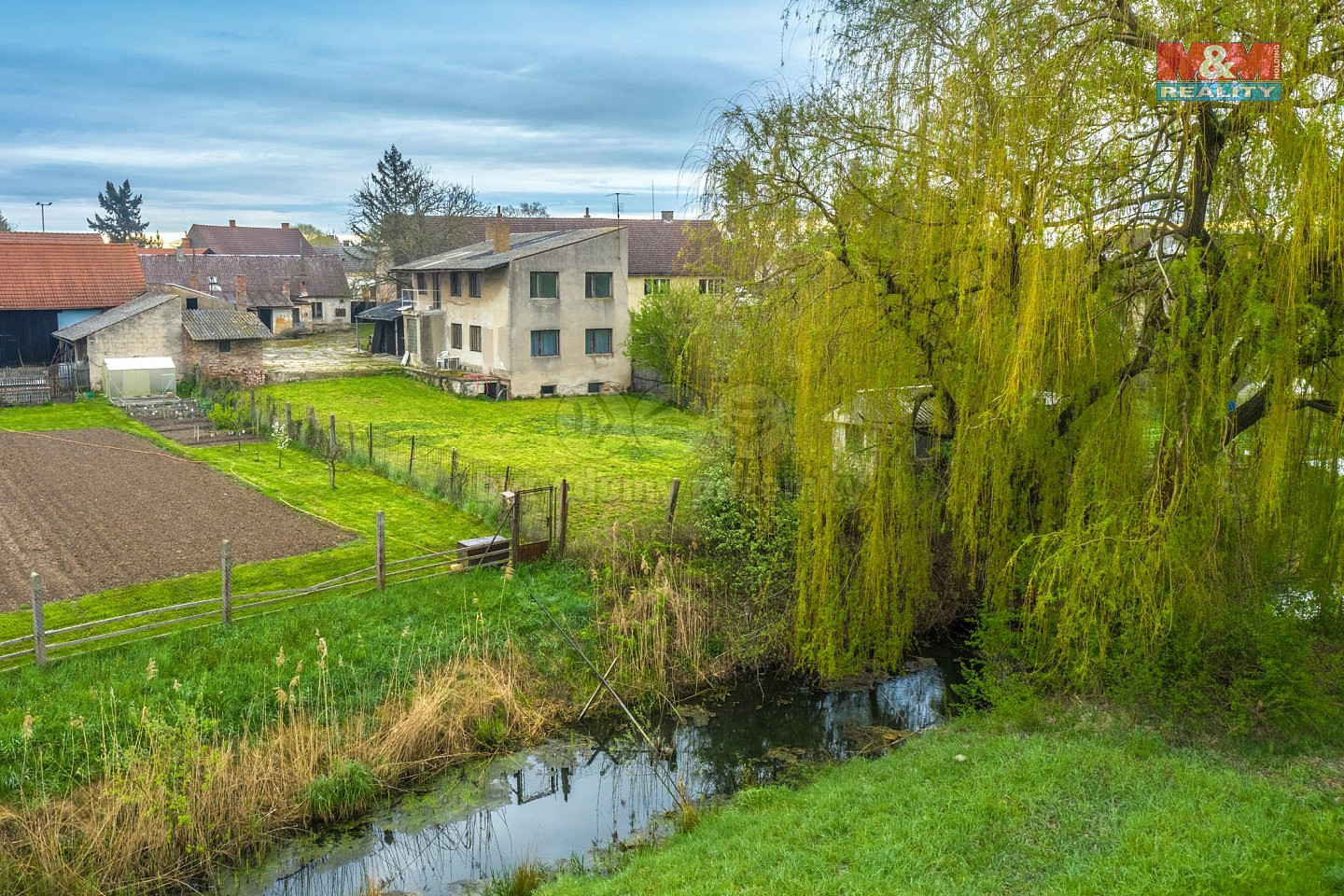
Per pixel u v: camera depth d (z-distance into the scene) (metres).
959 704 12.41
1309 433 9.84
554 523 16.61
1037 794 8.60
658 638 13.23
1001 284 10.21
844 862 7.80
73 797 9.10
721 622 13.98
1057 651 10.55
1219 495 9.40
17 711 10.06
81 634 12.22
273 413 26.89
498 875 8.95
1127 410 9.93
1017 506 11.60
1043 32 9.74
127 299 38.16
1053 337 9.62
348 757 10.35
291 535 17.25
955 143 10.45
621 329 37.22
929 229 10.84
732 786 10.62
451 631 13.08
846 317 11.12
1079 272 9.44
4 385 29.95
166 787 9.26
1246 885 6.79
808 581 12.12
